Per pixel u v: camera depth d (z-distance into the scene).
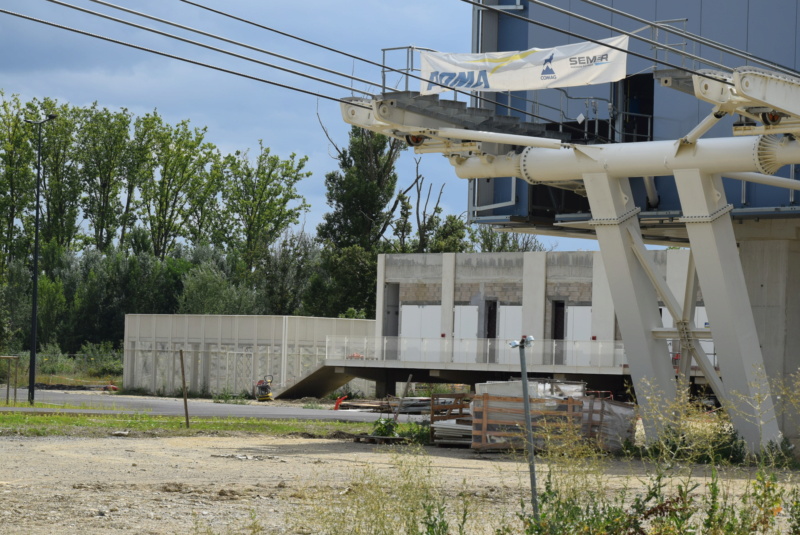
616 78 26.50
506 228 37.38
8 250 104.75
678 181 26.75
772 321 34.00
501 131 30.20
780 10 30.03
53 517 13.98
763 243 34.28
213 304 92.81
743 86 22.98
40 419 35.91
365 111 27.84
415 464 13.25
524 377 9.56
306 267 97.06
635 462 23.77
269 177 108.31
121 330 99.38
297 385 58.53
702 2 31.27
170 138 108.88
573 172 28.17
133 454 24.41
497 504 15.24
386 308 64.94
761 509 9.77
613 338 55.75
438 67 28.20
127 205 109.06
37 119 105.81
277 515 14.45
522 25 34.47
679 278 53.38
